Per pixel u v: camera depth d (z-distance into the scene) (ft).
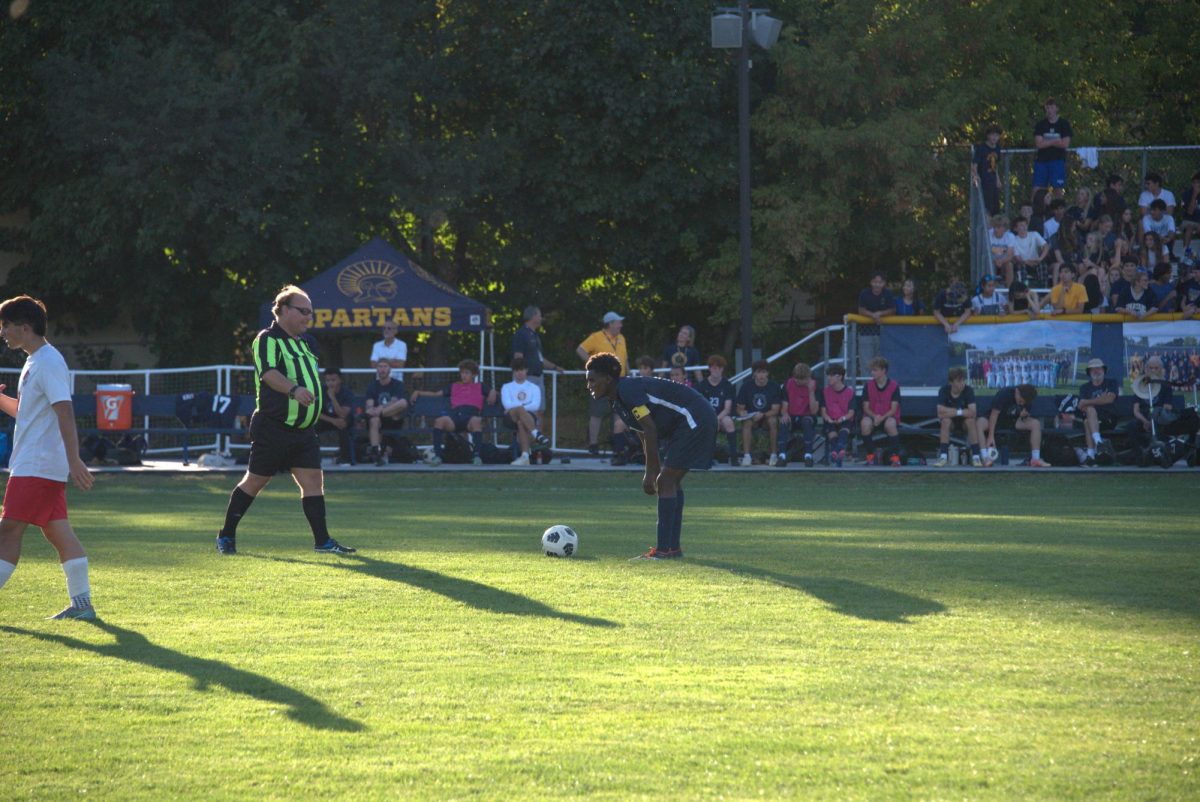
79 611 54.08
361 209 232.94
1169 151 207.10
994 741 35.83
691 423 72.79
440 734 36.68
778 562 71.10
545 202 234.38
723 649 47.52
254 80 222.69
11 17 226.58
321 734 36.76
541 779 32.73
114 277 236.22
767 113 223.10
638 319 257.14
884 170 220.43
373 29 220.02
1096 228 192.03
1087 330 166.91
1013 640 49.01
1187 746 35.42
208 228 222.07
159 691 41.57
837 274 249.34
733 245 230.07
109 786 32.45
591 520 98.94
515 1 223.51
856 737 36.22
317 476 76.13
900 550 76.69
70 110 211.61
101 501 122.83
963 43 238.07
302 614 54.75
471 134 245.86
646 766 33.76
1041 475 149.07
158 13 224.53
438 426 161.79
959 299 170.50
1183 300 171.83
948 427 156.76
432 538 84.64
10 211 244.42
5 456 162.30
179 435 184.03
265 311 182.80
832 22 228.43
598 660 45.80
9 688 41.96
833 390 159.12
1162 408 154.71
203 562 71.36
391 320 178.91
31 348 55.31
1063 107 248.52
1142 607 56.18
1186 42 288.51
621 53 219.41
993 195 197.57
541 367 169.48
